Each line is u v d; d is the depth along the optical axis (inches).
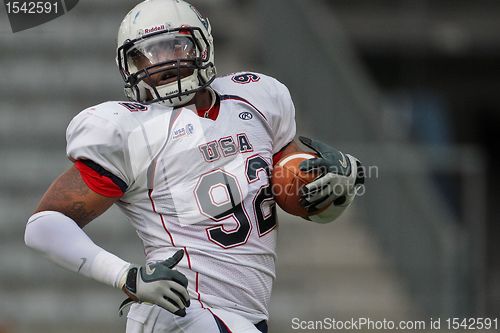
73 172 413.4
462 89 1464.1
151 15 438.6
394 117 1269.7
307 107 1099.9
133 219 429.4
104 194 410.9
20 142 1098.7
